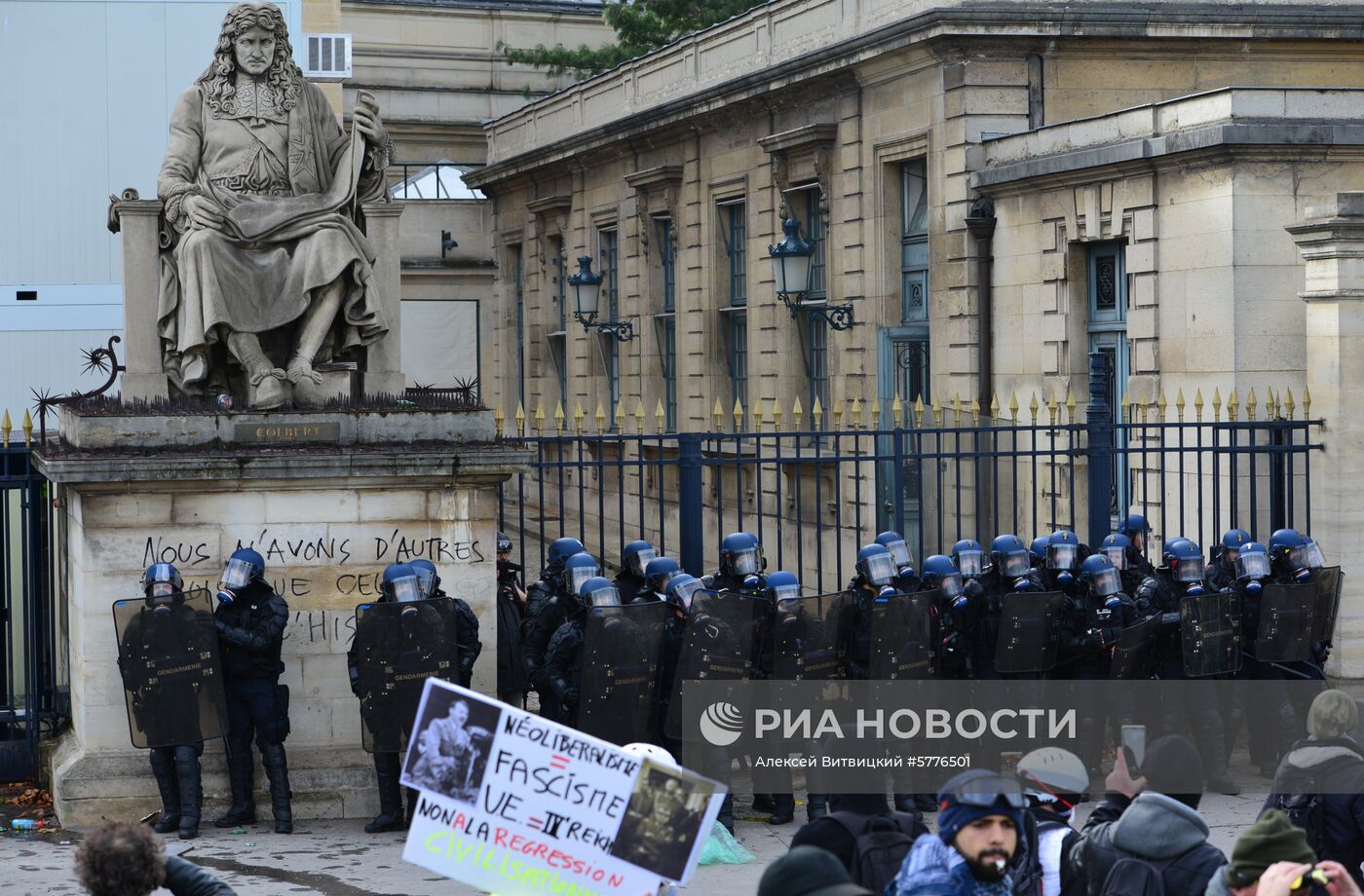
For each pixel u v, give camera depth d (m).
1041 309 22.72
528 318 42.31
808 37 28.44
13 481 13.76
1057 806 8.15
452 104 50.38
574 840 6.84
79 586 12.75
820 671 12.29
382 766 12.30
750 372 30.94
